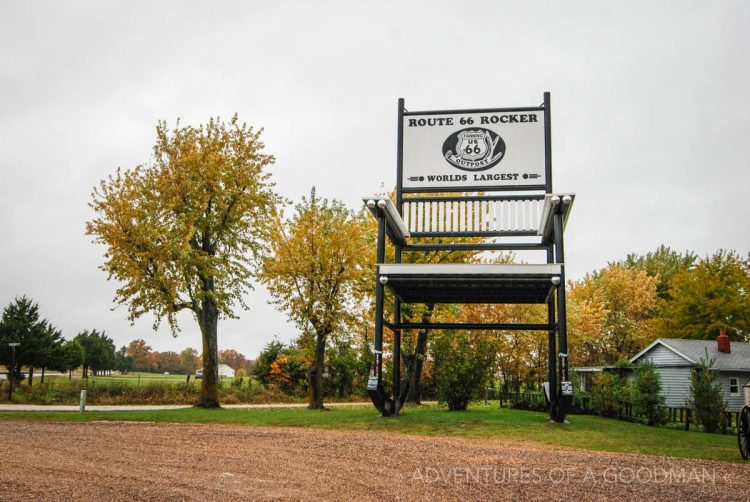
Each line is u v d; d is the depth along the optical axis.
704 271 37.62
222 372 93.31
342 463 7.93
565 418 12.74
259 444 9.73
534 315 26.23
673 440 11.10
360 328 25.53
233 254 23.66
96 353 72.69
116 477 7.07
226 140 23.16
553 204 12.58
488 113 15.21
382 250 13.05
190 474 7.24
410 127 15.45
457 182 15.05
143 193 21.73
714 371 19.27
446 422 12.61
